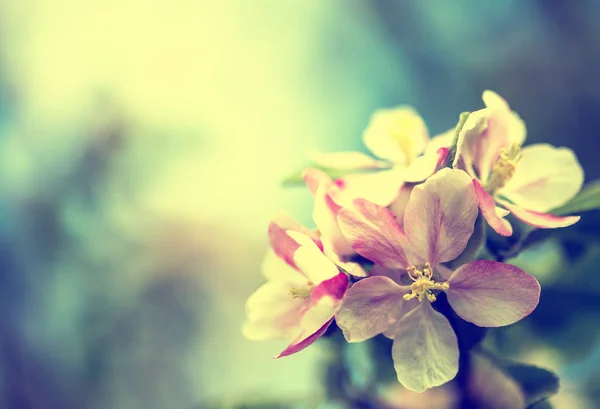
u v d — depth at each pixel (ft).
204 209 2.35
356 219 0.88
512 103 2.12
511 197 0.97
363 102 2.36
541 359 1.08
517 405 0.97
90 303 2.25
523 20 2.19
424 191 0.88
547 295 1.05
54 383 2.17
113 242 2.31
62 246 2.30
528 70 2.14
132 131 2.42
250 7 2.50
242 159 2.40
